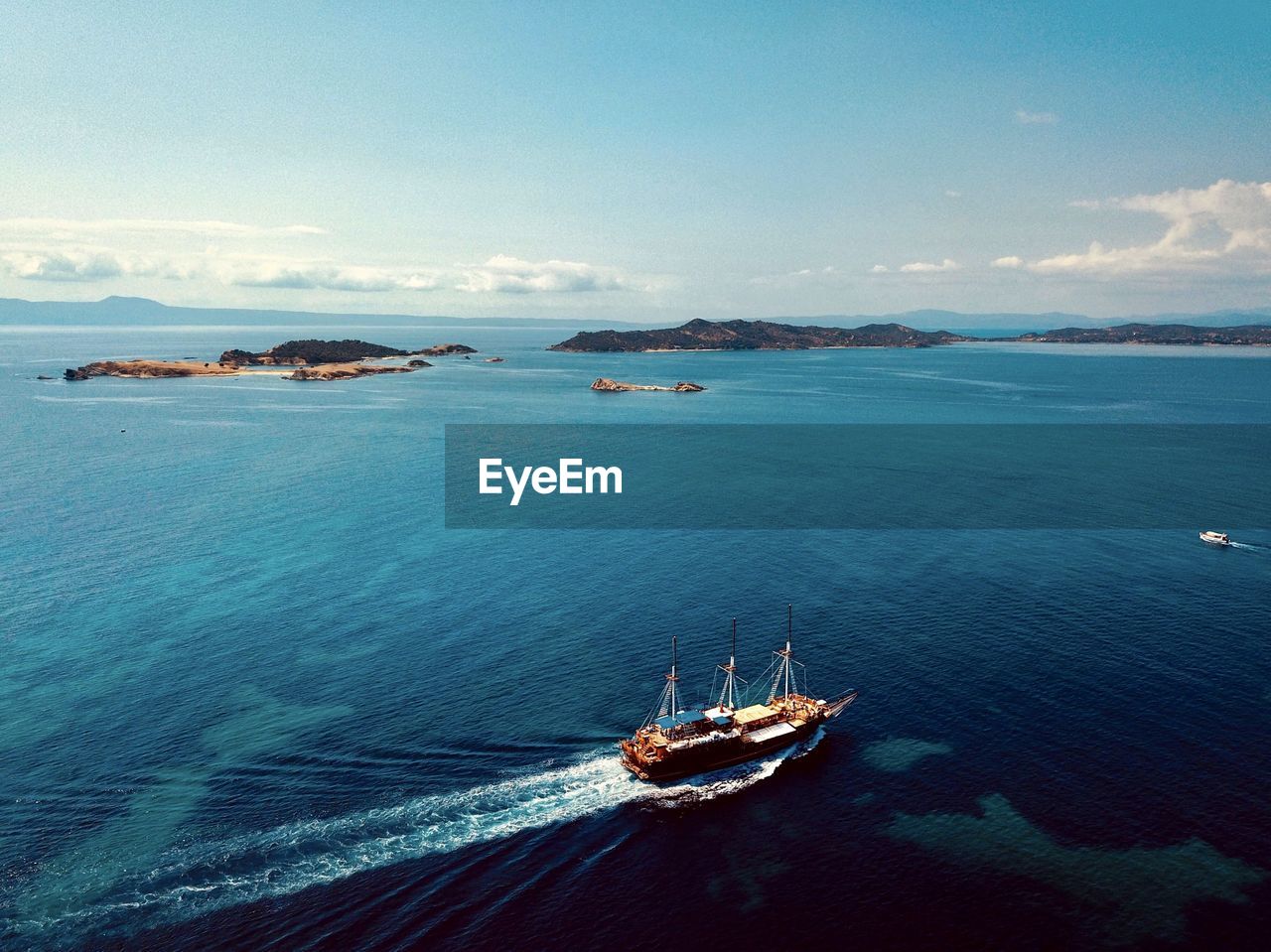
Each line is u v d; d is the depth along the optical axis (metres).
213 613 112.94
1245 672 94.81
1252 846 66.56
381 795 74.44
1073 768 77.31
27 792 73.50
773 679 95.62
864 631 108.19
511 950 57.69
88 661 98.00
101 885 62.94
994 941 57.84
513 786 76.19
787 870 65.94
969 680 94.50
